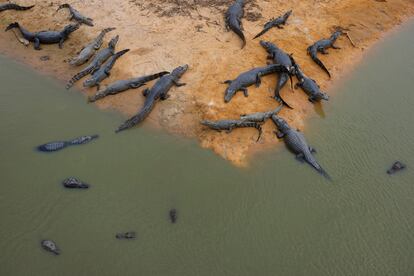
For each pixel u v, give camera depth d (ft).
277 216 30.32
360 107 40.29
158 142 35.86
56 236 28.53
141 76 41.73
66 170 33.17
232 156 34.58
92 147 35.22
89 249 27.84
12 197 31.01
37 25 49.39
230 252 28.02
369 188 32.60
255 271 27.12
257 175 33.19
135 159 34.27
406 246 28.89
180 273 26.78
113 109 39.09
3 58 45.14
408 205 31.58
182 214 30.14
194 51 44.50
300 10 52.26
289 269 27.30
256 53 44.78
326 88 42.29
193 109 38.34
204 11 50.55
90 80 40.52
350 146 36.11
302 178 32.99
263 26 48.85
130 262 27.22
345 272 27.30
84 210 30.25
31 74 43.01
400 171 33.99
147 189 31.89
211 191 31.86
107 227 29.17
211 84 40.65
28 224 29.27
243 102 38.93
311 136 36.99
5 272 26.55
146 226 29.27
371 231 29.66
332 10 53.01
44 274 26.48
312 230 29.53
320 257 28.02
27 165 33.45
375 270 27.48
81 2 51.83
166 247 28.12
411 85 43.16
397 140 36.94
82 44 46.32
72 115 38.34
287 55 42.83
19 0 52.95
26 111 38.52
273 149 35.29
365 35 49.93
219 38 46.39
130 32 47.26
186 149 35.24
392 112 39.81
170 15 49.55
